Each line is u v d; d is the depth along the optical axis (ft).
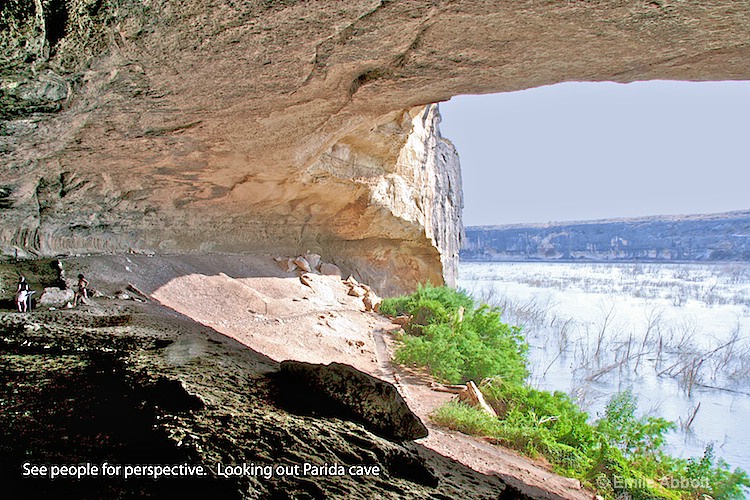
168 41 13.29
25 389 13.71
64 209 28.91
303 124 25.23
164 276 33.65
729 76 17.44
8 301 23.15
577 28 14.12
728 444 30.25
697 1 12.31
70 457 10.40
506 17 13.53
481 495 12.94
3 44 10.93
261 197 42.09
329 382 15.39
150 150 25.21
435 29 14.37
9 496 9.12
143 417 12.11
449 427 24.25
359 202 50.60
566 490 18.90
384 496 10.52
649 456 23.81
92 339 18.85
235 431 11.86
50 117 15.53
